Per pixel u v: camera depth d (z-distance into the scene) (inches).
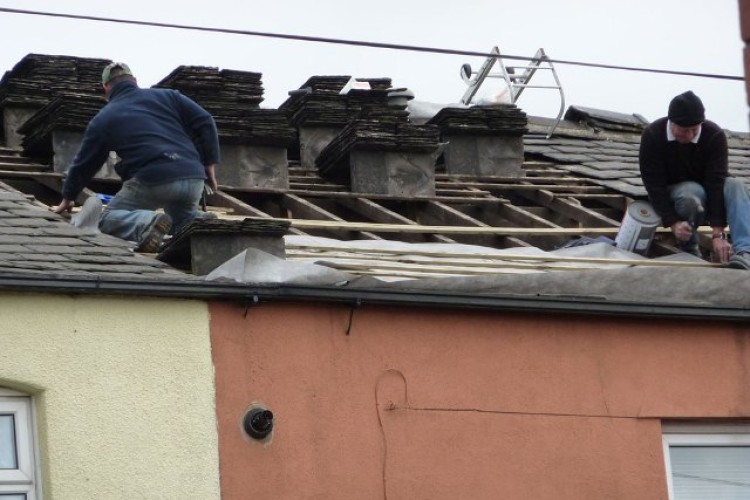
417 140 871.7
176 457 557.3
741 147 1007.0
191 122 705.0
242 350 576.1
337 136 881.5
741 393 659.4
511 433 616.4
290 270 595.8
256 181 849.5
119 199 684.7
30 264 566.6
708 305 652.1
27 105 871.7
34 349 543.2
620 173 932.6
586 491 624.4
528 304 621.0
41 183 790.5
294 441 577.9
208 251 625.3
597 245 758.5
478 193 880.9
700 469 654.5
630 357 644.1
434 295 604.4
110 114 687.7
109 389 551.2
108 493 545.0
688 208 794.8
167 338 564.1
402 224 805.2
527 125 950.4
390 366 600.1
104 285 552.1
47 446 538.9
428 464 599.2
